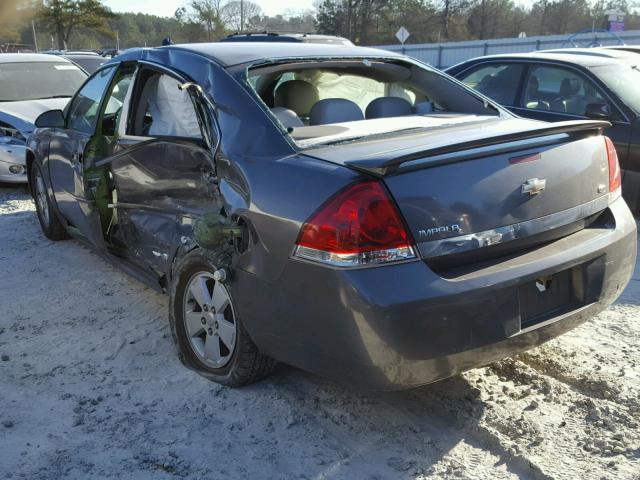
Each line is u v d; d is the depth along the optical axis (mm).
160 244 3873
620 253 3143
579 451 2816
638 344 3791
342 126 3408
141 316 4352
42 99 9445
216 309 3328
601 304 3105
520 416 3072
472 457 2811
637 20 59125
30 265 5465
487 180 2754
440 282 2574
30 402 3299
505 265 2744
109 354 3809
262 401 3260
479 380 3412
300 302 2725
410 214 2578
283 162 2895
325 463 2799
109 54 19734
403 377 2643
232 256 3049
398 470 2742
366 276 2527
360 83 4484
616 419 3035
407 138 3121
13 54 10305
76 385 3461
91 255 5664
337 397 3287
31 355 3822
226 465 2793
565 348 3750
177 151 3559
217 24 53844
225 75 3389
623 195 6277
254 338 3068
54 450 2896
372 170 2535
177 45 3943
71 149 4844
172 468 2777
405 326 2516
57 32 61531
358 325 2547
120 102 4340
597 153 3219
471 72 7617
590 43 18188
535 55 7121
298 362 2922
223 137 3215
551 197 2955
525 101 6973
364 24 68062
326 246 2588
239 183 3023
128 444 2939
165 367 3639
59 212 5535
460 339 2615
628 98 6305
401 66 4168
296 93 4297
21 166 8438
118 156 4094
